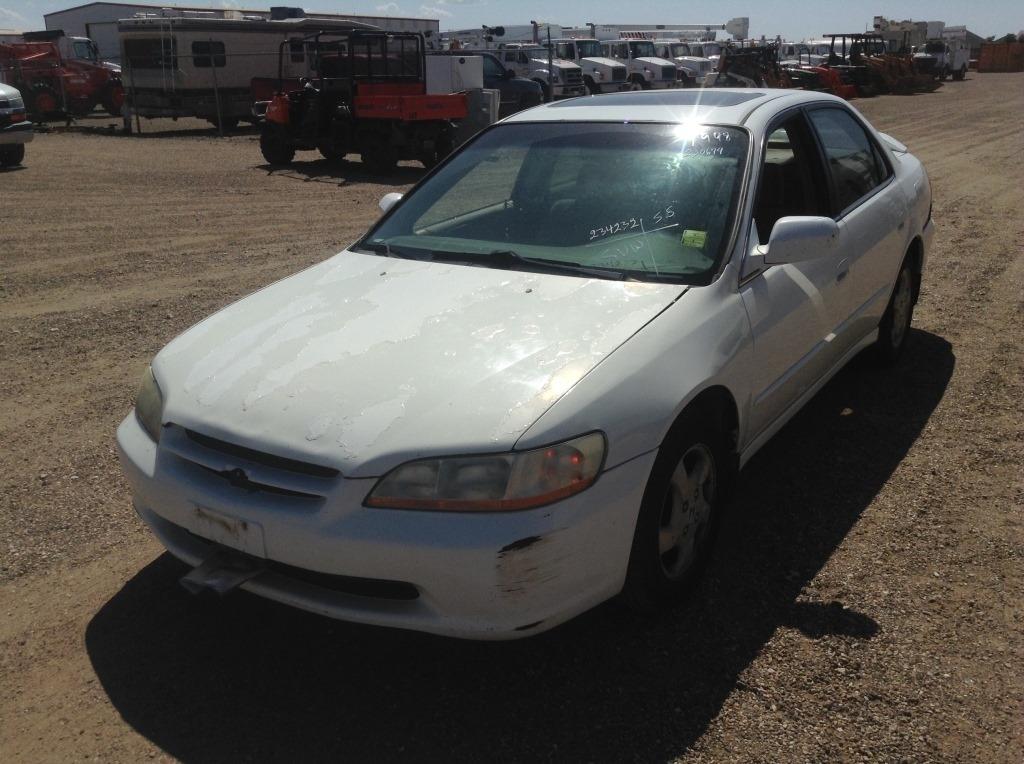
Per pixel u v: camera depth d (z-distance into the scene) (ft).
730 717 8.52
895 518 12.07
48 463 13.92
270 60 79.71
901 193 16.20
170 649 9.66
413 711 8.71
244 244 30.76
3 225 34.06
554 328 9.51
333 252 29.43
